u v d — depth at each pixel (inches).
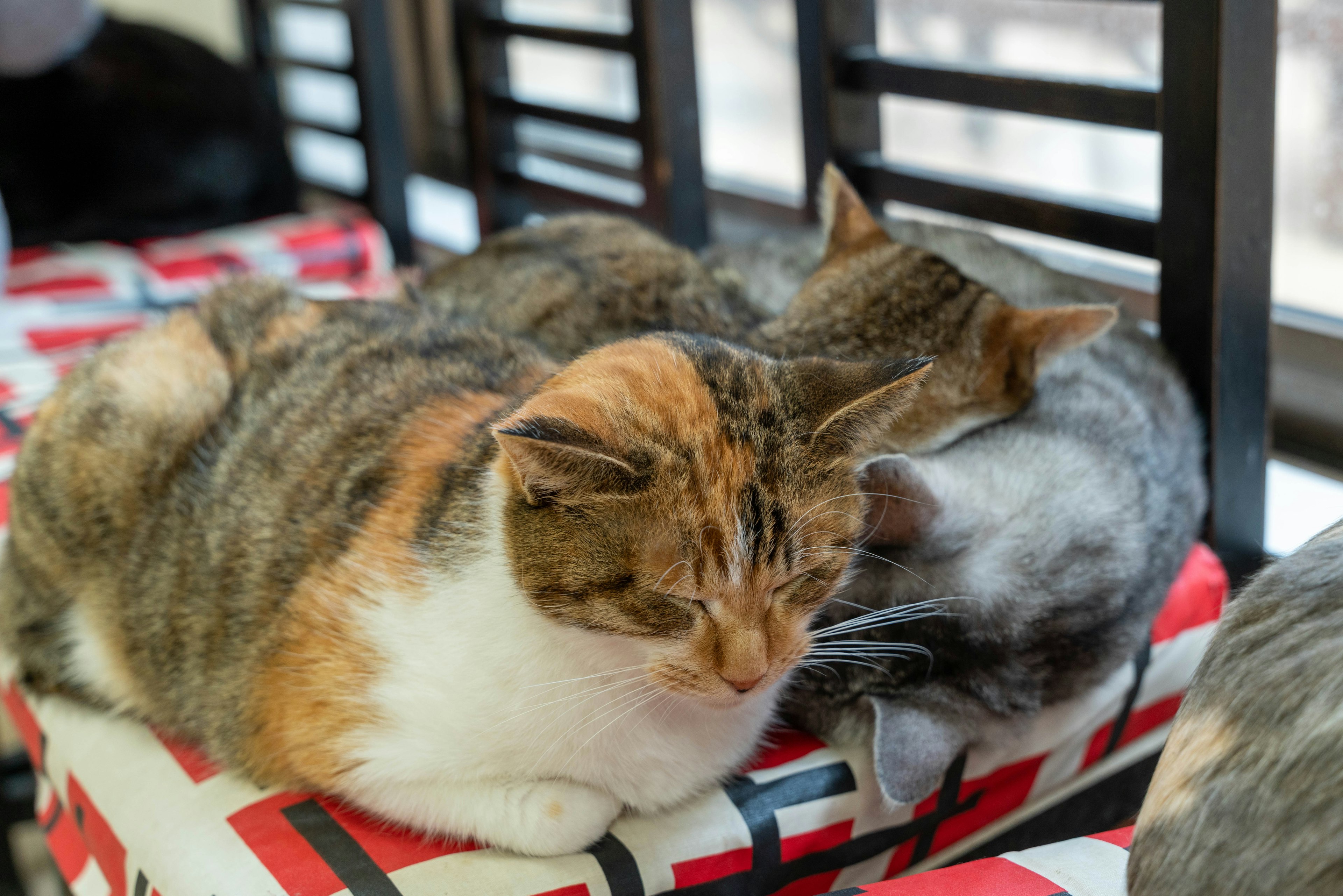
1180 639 51.5
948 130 85.1
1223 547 58.6
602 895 38.0
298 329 51.6
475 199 100.7
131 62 103.9
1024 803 48.3
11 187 100.2
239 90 109.2
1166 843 28.8
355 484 41.9
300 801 41.6
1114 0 57.6
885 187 70.6
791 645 37.9
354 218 106.5
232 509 44.4
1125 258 79.0
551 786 38.8
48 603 49.4
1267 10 50.1
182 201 104.7
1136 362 56.2
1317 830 25.0
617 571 34.8
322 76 119.9
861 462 40.6
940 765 41.9
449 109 131.0
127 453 47.7
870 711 44.5
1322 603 29.0
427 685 37.7
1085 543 46.6
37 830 76.2
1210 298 54.2
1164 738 52.1
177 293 91.4
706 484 34.6
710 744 41.2
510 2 122.3
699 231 82.0
